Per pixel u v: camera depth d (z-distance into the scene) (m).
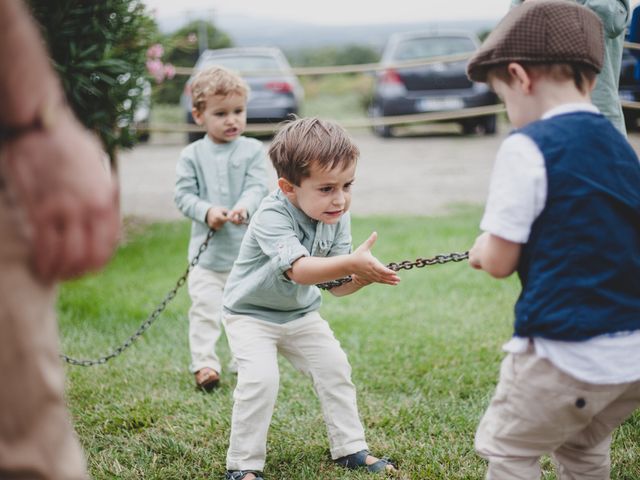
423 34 14.02
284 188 2.59
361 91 25.17
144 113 7.74
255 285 2.70
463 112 13.77
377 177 10.63
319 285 2.72
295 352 2.83
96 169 1.40
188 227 7.82
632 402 1.93
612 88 3.16
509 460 1.94
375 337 4.28
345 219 2.76
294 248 2.49
